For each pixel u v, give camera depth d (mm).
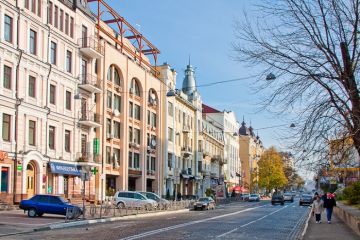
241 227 26391
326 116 14648
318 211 30328
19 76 37562
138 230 23266
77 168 45250
